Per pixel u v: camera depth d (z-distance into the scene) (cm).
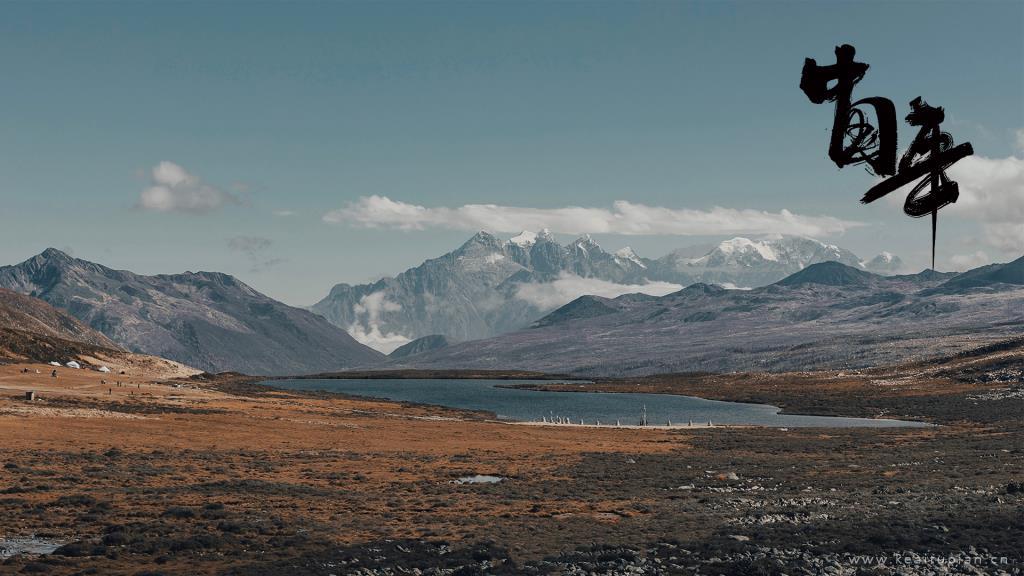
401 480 9256
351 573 4741
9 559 5034
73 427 13312
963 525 5797
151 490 7981
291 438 13750
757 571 4544
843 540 5366
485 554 5103
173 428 14125
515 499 7869
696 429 17575
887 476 9338
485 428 16975
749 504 7250
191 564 5003
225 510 6912
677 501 7600
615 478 9500
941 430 17325
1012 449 12356
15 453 10388
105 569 4838
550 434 15838
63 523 6288
